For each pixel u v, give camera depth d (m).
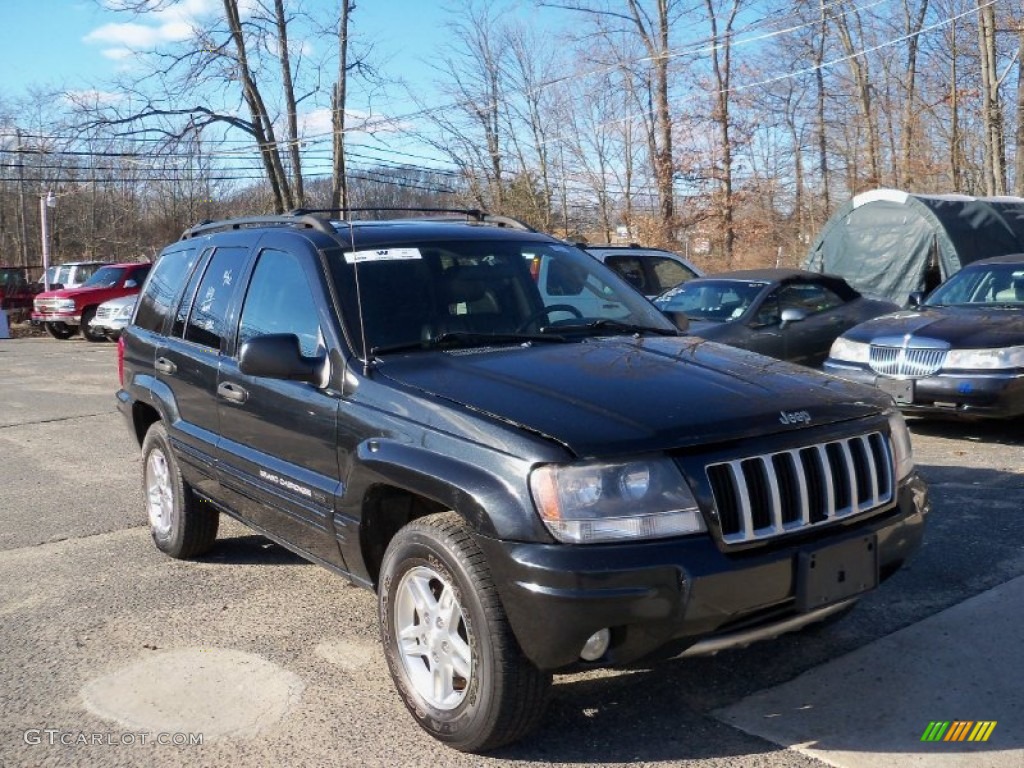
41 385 15.19
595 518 3.22
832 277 11.27
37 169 39.25
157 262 6.45
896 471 3.84
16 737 3.81
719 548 3.29
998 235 16.03
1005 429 9.05
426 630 3.71
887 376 8.62
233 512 5.19
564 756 3.56
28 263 47.53
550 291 4.86
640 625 3.21
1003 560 5.45
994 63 24.25
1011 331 8.29
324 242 4.68
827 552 3.46
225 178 31.77
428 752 3.63
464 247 4.87
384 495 3.97
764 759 3.50
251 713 3.97
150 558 6.06
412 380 3.90
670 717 3.83
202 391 5.25
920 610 4.79
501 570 3.29
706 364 4.06
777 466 3.44
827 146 33.25
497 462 3.37
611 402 3.54
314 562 4.57
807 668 4.21
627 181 31.05
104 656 4.56
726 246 30.59
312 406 4.25
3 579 5.71
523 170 30.97
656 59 25.25
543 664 3.29
